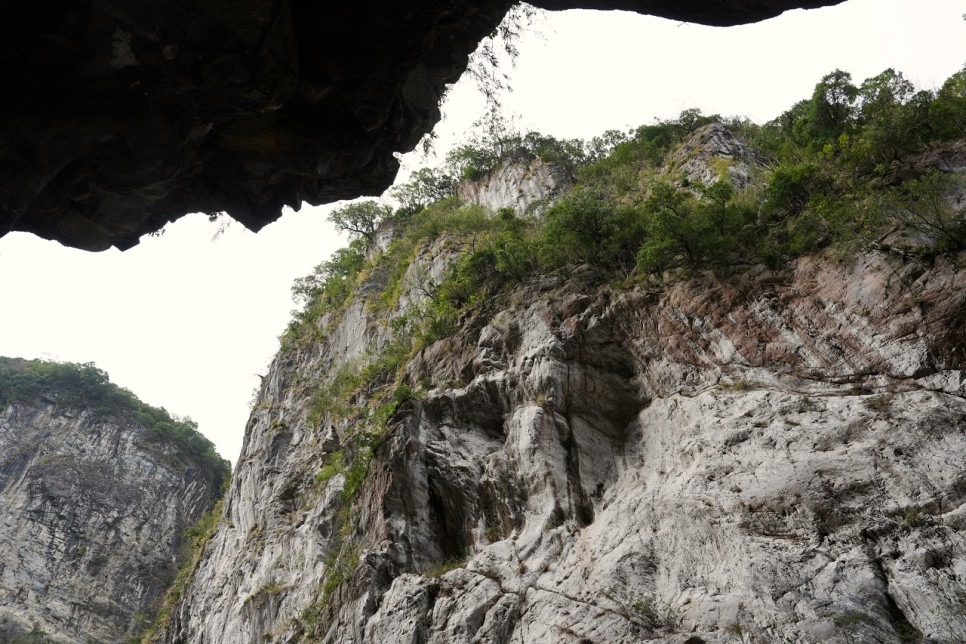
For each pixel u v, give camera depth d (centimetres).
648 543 1772
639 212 2611
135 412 10206
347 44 1023
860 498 1521
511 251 2923
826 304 1909
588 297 2436
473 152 4950
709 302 2131
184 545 8681
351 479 2833
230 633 3622
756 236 2211
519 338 2545
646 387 2153
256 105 1036
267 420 4953
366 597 2191
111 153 1018
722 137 3247
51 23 838
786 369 1873
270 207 1280
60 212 1104
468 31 1168
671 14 1138
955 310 1667
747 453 1752
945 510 1420
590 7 1180
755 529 1598
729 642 1437
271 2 928
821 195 2169
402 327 3666
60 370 10262
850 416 1662
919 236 1844
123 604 7844
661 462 1952
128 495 8956
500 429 2436
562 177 4034
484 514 2264
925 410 1573
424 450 2494
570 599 1780
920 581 1348
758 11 1105
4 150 884
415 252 4356
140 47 898
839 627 1331
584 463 2120
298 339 5456
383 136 1184
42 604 7469
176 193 1216
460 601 1959
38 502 8406
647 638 1559
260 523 4138
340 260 6019
